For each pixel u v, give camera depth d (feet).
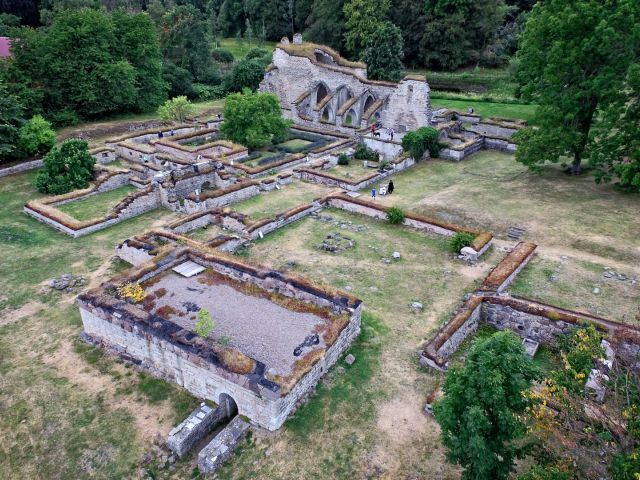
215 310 73.05
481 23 274.57
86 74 197.36
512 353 44.70
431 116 181.16
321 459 54.54
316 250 99.91
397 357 69.56
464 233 99.14
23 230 111.34
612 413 45.85
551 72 122.72
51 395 63.62
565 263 91.86
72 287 88.33
